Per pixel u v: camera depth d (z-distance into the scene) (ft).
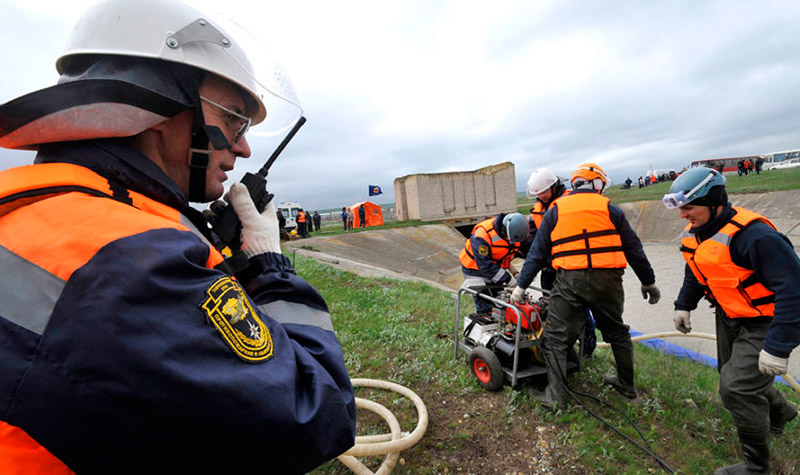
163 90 2.72
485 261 14.55
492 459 8.91
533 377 12.32
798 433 10.35
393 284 27.53
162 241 2.28
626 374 11.21
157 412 2.01
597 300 10.37
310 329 3.08
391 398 11.20
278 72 4.02
